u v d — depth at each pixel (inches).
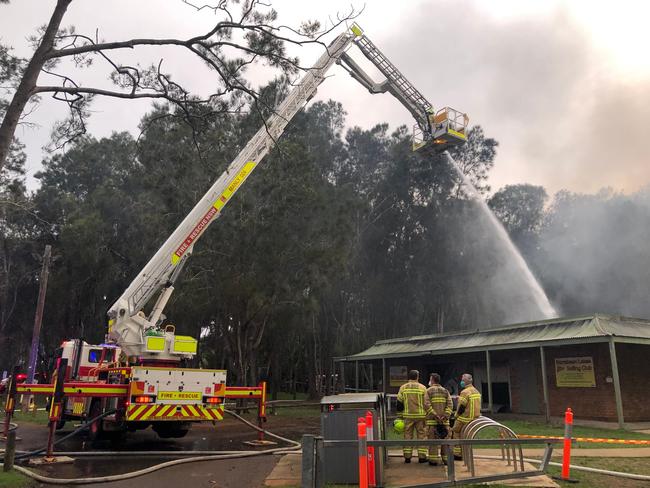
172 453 380.5
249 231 789.9
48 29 325.1
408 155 1494.8
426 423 324.2
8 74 365.7
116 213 1385.3
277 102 585.9
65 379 381.4
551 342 637.3
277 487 271.6
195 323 1041.5
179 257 486.9
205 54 381.1
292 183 813.2
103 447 429.7
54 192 1517.0
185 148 800.3
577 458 354.0
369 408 285.0
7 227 1401.3
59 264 1354.6
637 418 629.3
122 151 1519.4
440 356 905.5
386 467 311.9
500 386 781.9
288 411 884.0
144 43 350.9
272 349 1158.3
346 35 679.7
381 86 796.0
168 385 410.0
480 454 376.2
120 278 1376.7
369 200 1441.9
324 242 868.6
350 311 1390.3
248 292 786.8
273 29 373.7
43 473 312.2
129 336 446.6
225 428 595.8
